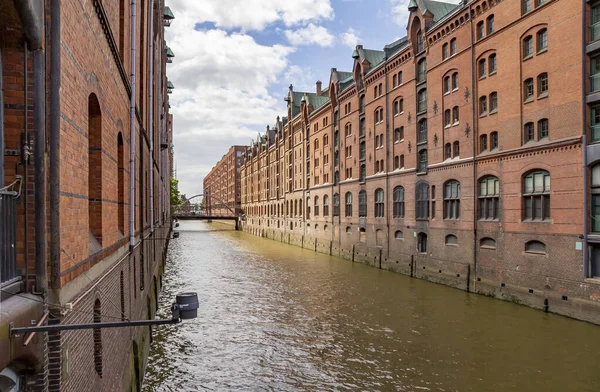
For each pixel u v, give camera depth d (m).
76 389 5.50
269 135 80.75
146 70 18.42
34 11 4.17
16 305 4.01
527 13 21.66
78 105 5.78
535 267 20.83
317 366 14.84
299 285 29.12
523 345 16.14
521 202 21.81
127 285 10.63
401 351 16.09
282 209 69.44
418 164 31.62
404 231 33.06
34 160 4.57
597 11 18.27
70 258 5.35
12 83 4.49
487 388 12.89
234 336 18.14
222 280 31.34
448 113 28.31
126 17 11.17
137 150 13.76
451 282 27.22
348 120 44.53
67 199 5.23
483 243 24.75
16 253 4.49
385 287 27.84
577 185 18.69
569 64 19.22
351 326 19.34
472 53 25.67
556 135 19.81
